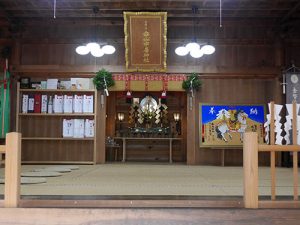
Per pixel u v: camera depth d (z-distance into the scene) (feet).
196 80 29.35
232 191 12.59
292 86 29.09
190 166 27.84
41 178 16.93
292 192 12.39
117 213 10.12
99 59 30.12
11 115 29.84
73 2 25.96
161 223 10.10
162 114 37.47
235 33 30.19
